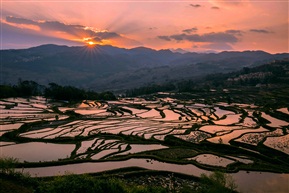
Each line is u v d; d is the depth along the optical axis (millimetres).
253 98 166875
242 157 58656
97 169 48031
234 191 39125
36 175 42844
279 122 96000
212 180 36406
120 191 31234
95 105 157250
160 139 72812
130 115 119312
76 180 30609
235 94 188375
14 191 28844
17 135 72750
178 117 113500
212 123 97000
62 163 49750
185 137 74875
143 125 92938
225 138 72875
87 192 29094
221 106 142000
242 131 81875
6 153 57062
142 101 181625
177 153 59781
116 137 74250
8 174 33625
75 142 68000
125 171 47469
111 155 57812
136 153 58188
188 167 51000
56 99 179500
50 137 71500
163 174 46969
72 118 104938
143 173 46531
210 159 56438
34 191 29781
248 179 45906
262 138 72688
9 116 103750
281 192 40594
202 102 163875
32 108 130000
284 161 56719
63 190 28844
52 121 96500
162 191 34250
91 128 85688
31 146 63219
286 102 139625
